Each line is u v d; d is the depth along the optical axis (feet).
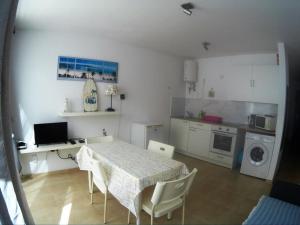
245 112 15.46
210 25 9.48
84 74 12.53
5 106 3.05
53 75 11.51
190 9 7.79
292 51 12.76
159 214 6.20
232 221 8.13
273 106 14.21
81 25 10.36
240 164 14.62
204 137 15.42
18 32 10.44
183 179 6.07
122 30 11.08
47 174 11.50
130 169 6.62
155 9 8.09
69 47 11.88
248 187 11.30
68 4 7.77
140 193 6.08
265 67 13.60
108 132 13.94
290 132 23.03
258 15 7.95
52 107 11.61
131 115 15.11
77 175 11.63
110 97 13.82
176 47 14.29
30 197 9.12
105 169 7.37
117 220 7.82
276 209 5.98
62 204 8.70
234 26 9.36
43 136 10.89
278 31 9.55
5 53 2.96
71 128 12.38
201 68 17.95
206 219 8.17
